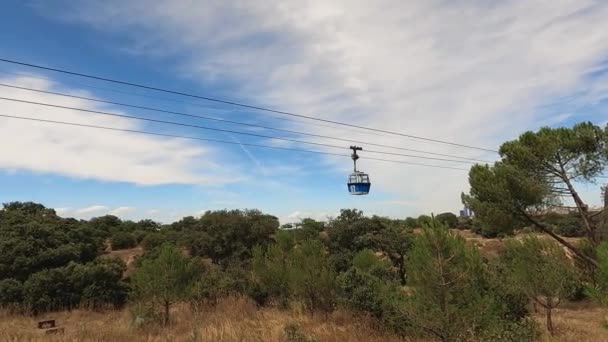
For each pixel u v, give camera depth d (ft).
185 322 52.95
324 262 58.44
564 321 59.72
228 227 183.73
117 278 87.25
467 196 66.03
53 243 107.96
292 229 136.98
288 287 64.64
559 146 61.26
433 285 31.27
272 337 38.88
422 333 36.32
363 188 63.46
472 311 30.78
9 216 121.49
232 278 72.23
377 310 45.85
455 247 31.55
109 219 261.65
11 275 95.30
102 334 42.86
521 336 34.27
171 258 57.11
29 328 52.75
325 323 48.29
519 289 45.93
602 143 59.93
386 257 121.29
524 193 59.47
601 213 59.93
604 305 28.02
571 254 61.21
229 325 43.65
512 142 65.51
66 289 82.02
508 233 63.72
